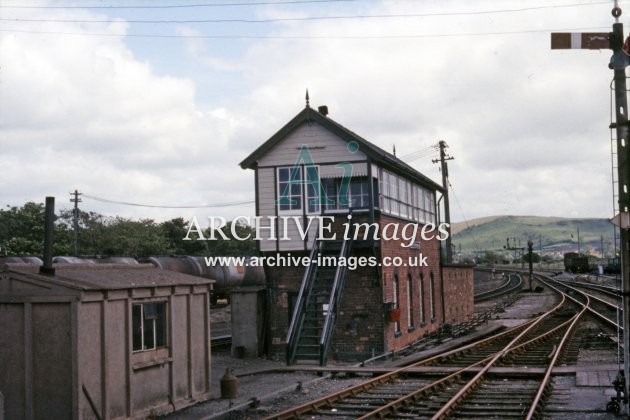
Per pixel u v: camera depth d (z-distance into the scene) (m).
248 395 15.27
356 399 14.48
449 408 12.78
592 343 23.39
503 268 121.19
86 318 11.74
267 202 23.62
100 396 11.94
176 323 14.06
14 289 11.88
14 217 61.34
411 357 20.92
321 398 13.72
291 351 20.11
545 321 33.59
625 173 12.02
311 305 23.16
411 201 28.12
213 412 13.52
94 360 11.88
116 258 33.88
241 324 23.28
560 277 83.62
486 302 50.69
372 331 22.73
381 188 23.88
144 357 13.12
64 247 57.19
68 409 11.57
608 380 15.34
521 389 14.98
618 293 12.49
